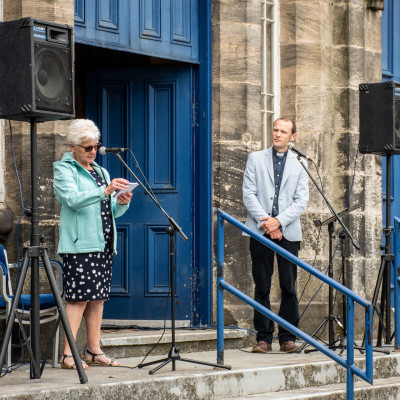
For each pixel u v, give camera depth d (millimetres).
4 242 7844
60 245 7156
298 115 10414
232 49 9805
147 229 9742
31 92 6395
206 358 8281
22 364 7582
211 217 9711
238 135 9789
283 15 10469
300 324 10125
